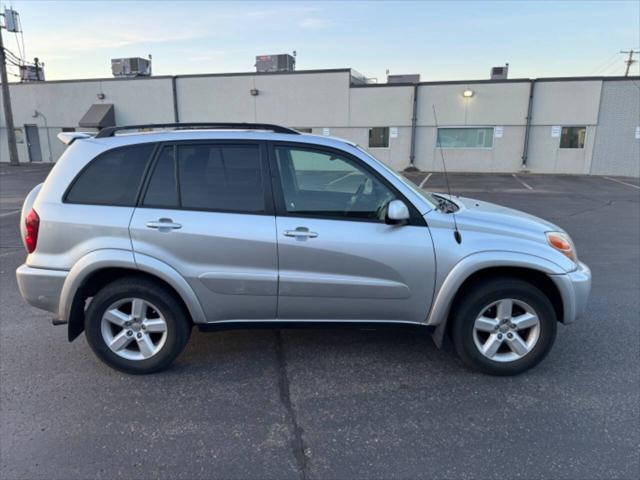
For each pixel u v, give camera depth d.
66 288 3.38
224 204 3.39
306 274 3.38
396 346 4.08
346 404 3.21
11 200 13.52
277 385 3.45
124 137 3.50
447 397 3.28
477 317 3.46
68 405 3.18
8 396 3.29
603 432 2.87
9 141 27.55
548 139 23.00
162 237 3.33
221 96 26.02
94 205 3.40
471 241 3.36
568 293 3.42
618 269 6.47
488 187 17.86
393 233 3.36
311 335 4.29
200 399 3.27
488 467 2.57
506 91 22.91
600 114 22.23
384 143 24.80
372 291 3.40
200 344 4.12
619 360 3.79
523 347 3.49
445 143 24.19
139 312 3.51
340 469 2.57
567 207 12.59
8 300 5.18
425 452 2.71
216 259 3.36
